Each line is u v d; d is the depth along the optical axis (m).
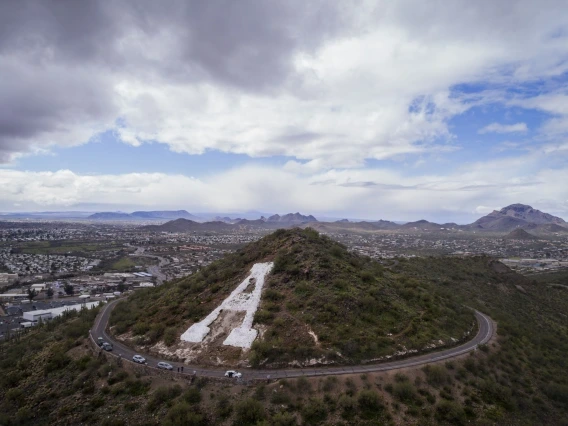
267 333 55.59
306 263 74.12
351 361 50.31
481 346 58.59
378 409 41.66
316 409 41.41
